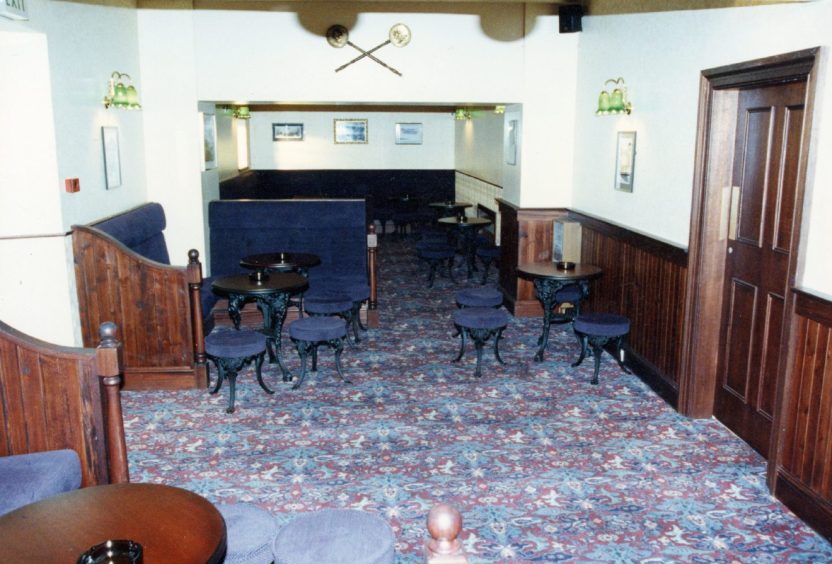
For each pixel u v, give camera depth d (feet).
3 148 15.57
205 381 17.70
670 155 16.57
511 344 21.39
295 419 15.89
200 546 6.88
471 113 40.09
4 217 15.81
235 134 32.19
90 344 17.33
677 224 16.28
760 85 13.00
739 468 13.37
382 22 22.82
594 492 12.53
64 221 16.35
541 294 19.65
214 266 24.80
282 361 18.51
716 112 14.42
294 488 12.77
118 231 18.45
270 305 18.34
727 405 15.11
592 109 21.97
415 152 45.96
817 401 11.08
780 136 12.97
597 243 21.68
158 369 17.62
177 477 13.20
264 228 24.77
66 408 10.98
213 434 15.11
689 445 14.38
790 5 11.74
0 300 16.07
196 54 22.49
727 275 14.94
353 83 23.06
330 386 17.94
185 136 22.84
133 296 17.26
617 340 18.43
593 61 21.77
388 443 14.62
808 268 11.24
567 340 21.81
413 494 12.52
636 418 15.79
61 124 16.28
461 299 21.58
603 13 20.77
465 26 23.04
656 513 11.81
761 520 11.55
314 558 7.94
